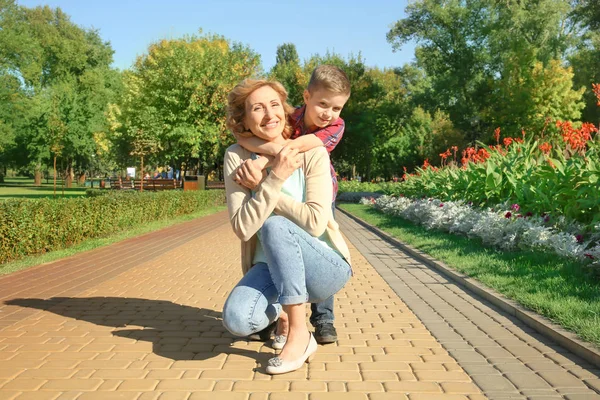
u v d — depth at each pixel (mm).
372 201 25266
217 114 31875
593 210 7207
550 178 8203
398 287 6023
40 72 50312
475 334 4051
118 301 5273
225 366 3279
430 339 3941
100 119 50594
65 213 10031
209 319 4520
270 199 3018
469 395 2828
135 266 7789
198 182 29391
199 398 2760
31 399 2736
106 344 3746
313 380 3047
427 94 48406
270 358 3398
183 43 33000
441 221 10852
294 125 3557
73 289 5938
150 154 32844
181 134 30703
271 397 2777
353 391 2877
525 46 40938
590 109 42812
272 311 3215
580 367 3264
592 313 4039
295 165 3051
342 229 14156
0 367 3238
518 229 7449
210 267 7727
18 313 4715
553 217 7648
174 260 8484
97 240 11312
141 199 15289
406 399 2768
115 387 2914
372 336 4031
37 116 49094
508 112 40000
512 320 4484
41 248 9242
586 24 41938
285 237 3014
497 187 10008
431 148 48469
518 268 6094
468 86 47438
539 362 3367
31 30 58906
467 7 46344
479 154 13930
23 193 41250
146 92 32469
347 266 3209
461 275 6289
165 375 3109
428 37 46688
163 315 4660
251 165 3072
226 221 17734
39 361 3359
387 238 11430
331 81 3346
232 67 33000
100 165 79312
